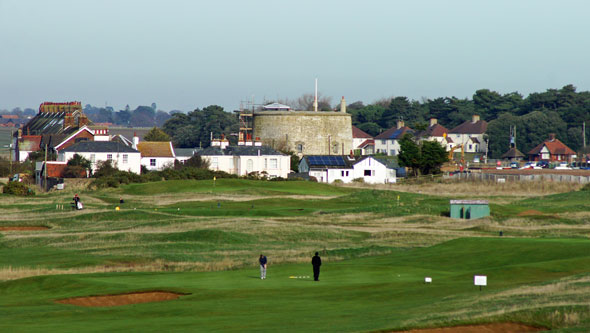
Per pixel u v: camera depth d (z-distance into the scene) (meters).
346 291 138.50
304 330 103.50
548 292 121.00
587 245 194.12
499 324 103.81
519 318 104.44
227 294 138.25
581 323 101.38
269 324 109.06
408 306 120.19
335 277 162.38
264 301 130.25
